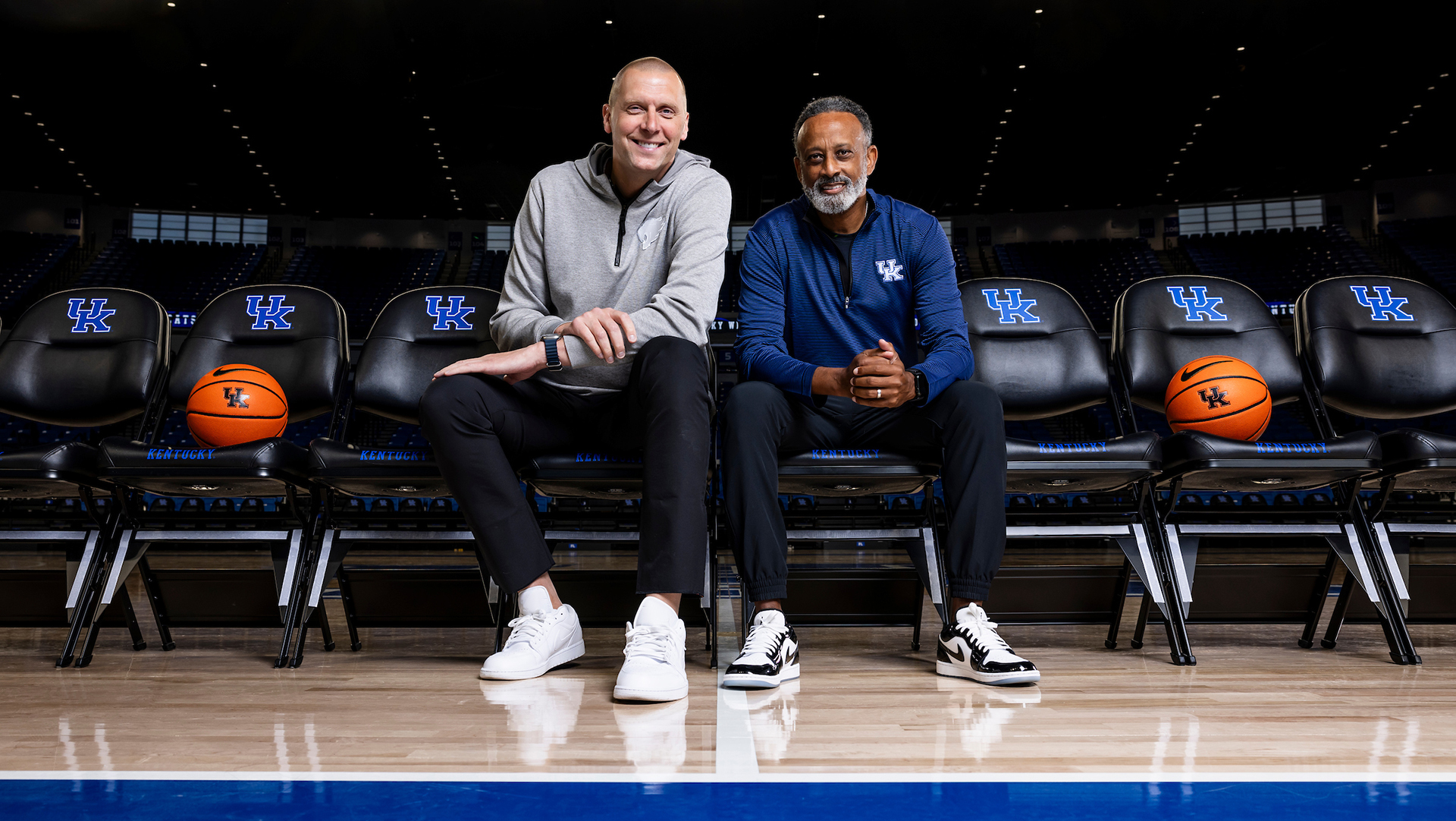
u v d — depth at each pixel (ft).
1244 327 6.49
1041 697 3.96
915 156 41.83
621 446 5.00
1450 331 6.42
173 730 3.27
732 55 32.37
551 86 34.22
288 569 5.27
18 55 31.40
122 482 5.08
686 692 3.97
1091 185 46.39
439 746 3.01
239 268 48.14
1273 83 34.53
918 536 5.49
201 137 38.99
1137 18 30.19
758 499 4.62
